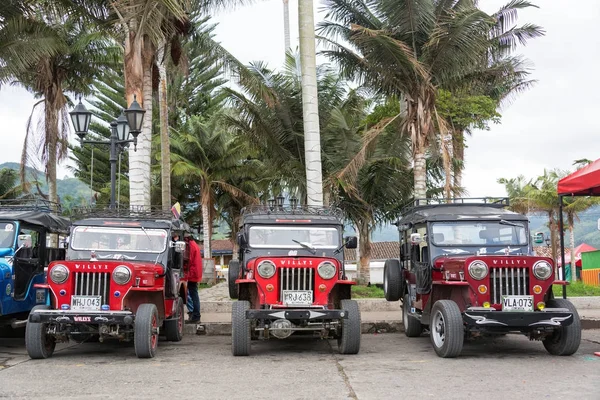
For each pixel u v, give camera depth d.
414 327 11.64
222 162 40.56
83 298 9.20
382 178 24.89
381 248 48.19
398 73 19.03
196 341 11.52
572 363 8.67
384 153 24.78
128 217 11.00
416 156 19.31
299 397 6.70
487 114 25.72
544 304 9.09
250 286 10.19
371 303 15.15
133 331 9.51
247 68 19.64
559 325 8.79
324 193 24.38
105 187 45.72
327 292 9.41
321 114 23.58
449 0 18.91
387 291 12.25
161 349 10.41
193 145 40.00
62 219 12.61
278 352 9.97
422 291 10.34
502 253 10.15
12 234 10.65
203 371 8.29
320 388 7.15
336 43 20.03
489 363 8.73
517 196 53.16
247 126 23.89
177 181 44.34
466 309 9.14
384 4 18.44
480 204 11.70
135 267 9.40
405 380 7.56
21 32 18.25
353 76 20.58
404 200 26.20
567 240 109.69
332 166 23.92
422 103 19.09
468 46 18.47
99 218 10.85
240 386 7.30
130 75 15.67
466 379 7.59
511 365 8.55
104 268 9.26
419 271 10.61
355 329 9.43
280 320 9.19
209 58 19.62
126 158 45.62
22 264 10.66
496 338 11.35
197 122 40.41
